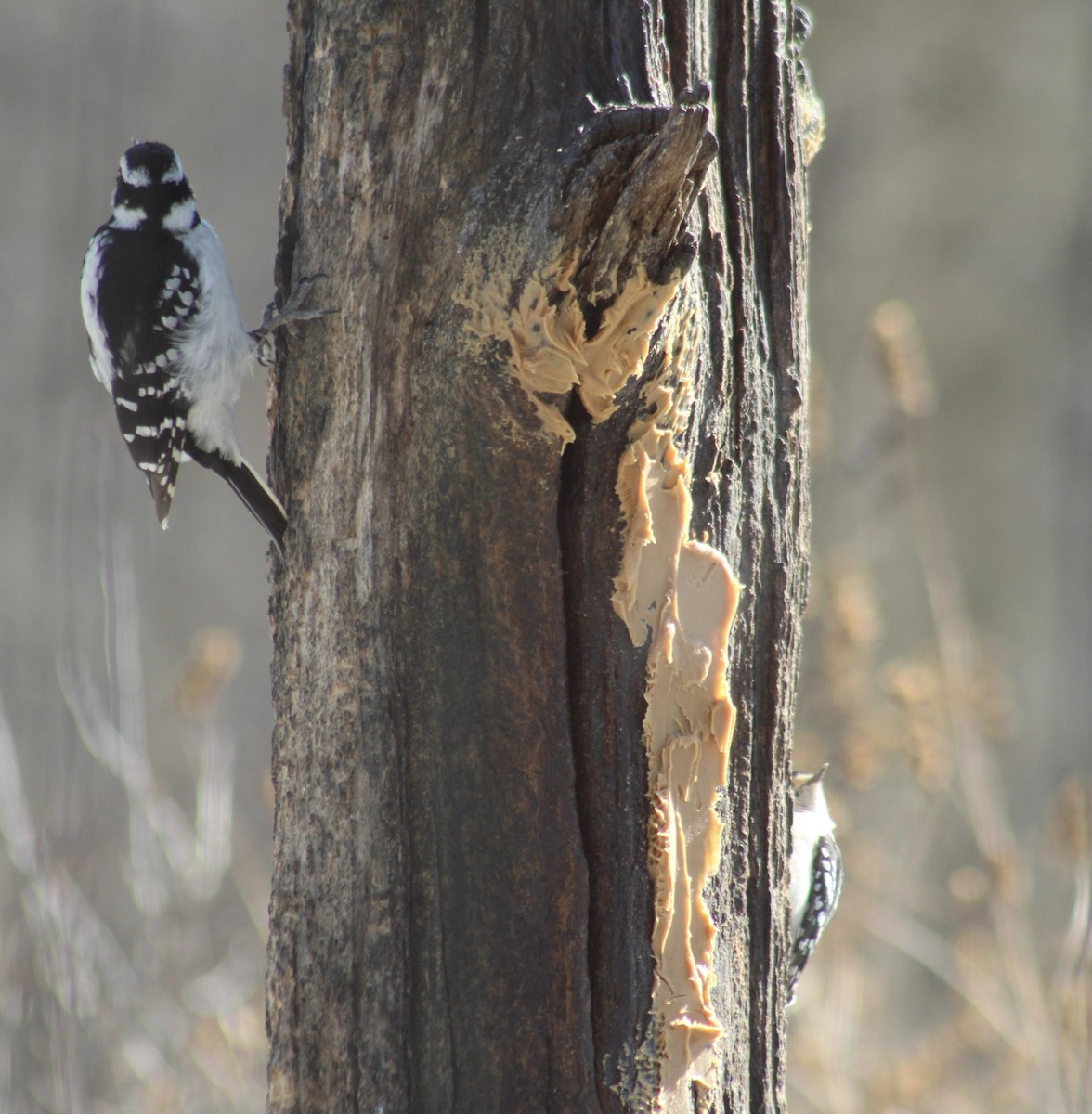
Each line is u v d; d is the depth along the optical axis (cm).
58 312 2705
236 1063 1195
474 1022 628
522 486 602
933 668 1614
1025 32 2798
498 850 625
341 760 651
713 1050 634
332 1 635
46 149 2730
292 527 671
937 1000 1756
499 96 598
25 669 2197
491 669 620
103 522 1427
